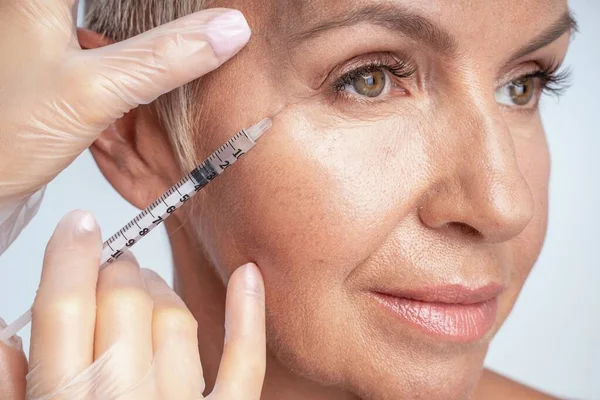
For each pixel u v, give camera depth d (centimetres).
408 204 129
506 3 125
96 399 125
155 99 145
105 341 129
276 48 128
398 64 128
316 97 129
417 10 121
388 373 133
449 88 128
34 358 128
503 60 129
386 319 133
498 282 137
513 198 125
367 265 130
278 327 135
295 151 128
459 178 127
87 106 133
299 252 131
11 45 136
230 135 134
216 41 128
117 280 135
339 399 146
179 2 141
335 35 124
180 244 156
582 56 270
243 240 135
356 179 127
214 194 138
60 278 131
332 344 133
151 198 152
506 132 128
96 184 223
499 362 267
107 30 154
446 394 135
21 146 134
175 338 133
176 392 129
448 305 134
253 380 132
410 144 129
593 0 270
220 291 152
